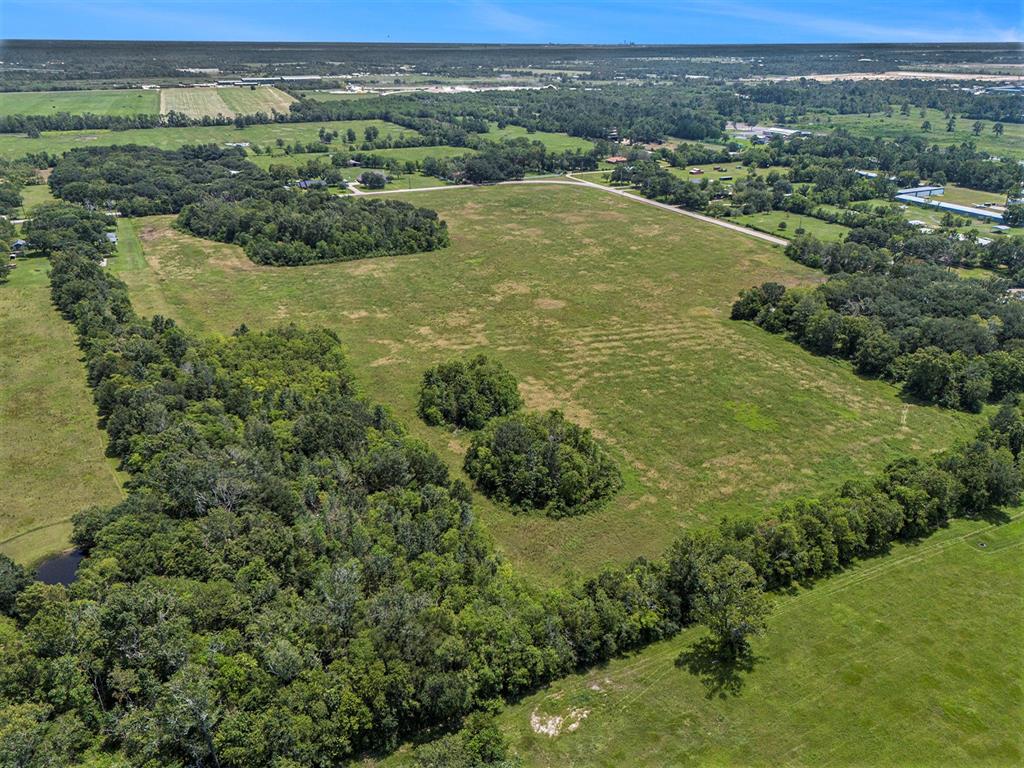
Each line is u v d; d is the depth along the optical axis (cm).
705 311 13475
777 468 8644
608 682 5691
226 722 4716
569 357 11569
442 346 11956
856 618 6291
